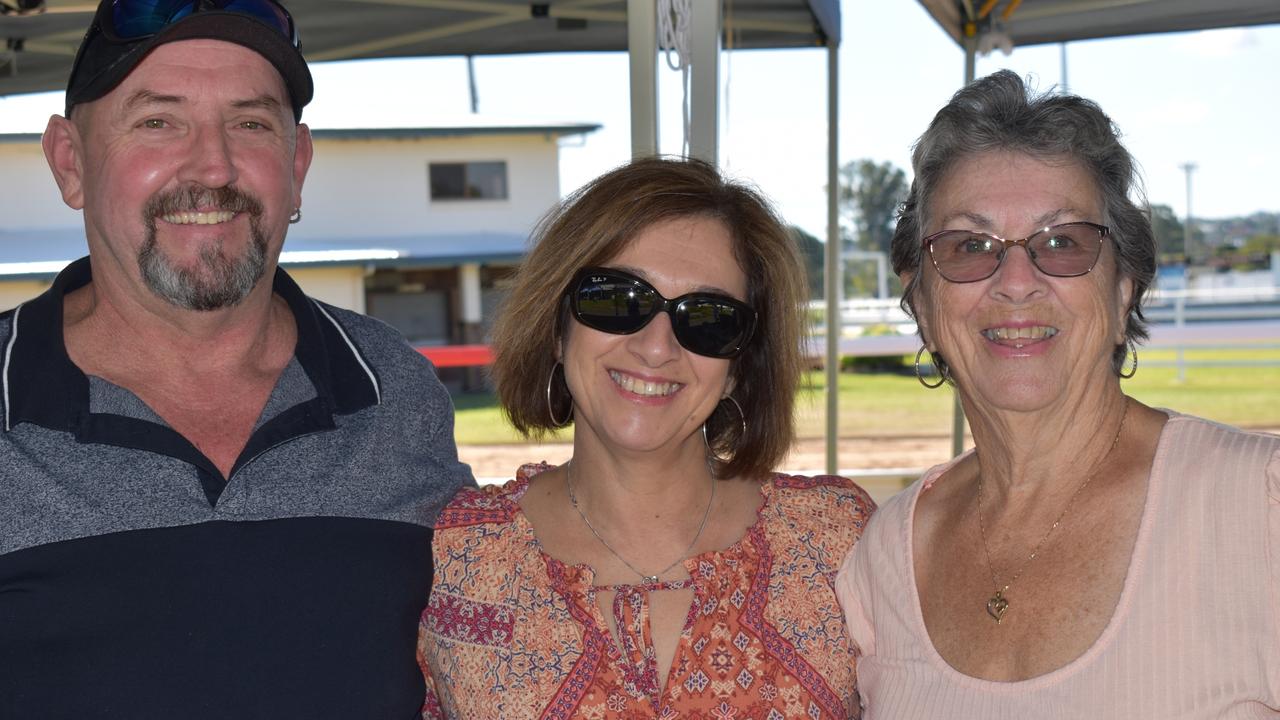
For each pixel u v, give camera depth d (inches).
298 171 88.8
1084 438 66.3
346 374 82.5
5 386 71.1
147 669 68.9
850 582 76.1
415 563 79.3
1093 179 65.0
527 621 73.4
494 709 72.4
